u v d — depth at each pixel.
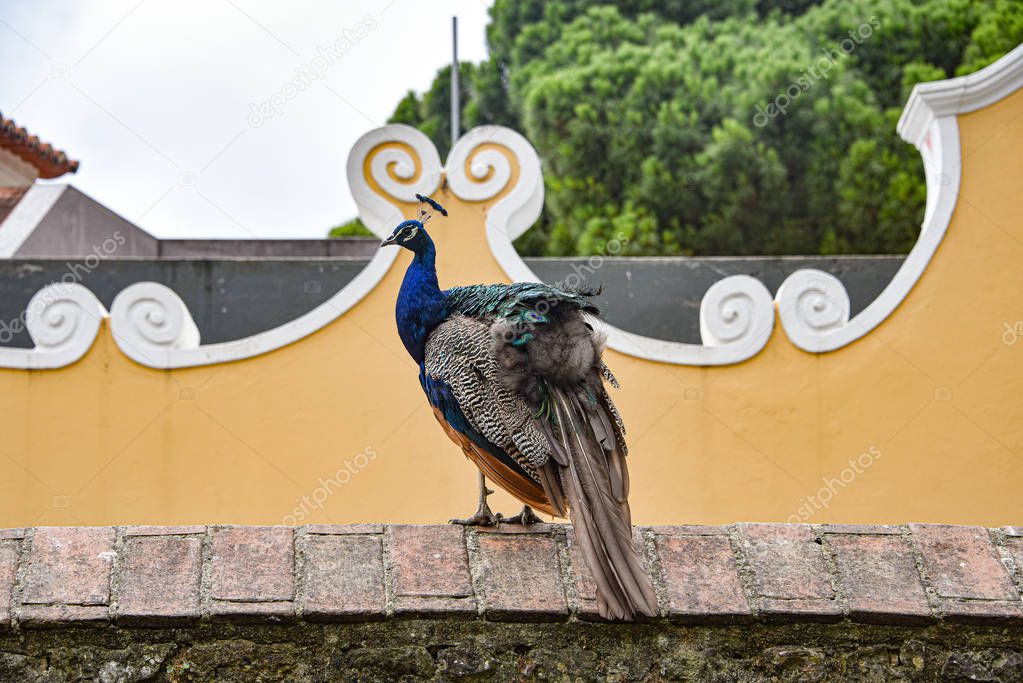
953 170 10.05
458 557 4.12
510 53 23.11
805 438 9.81
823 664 4.00
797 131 20.52
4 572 3.93
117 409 9.87
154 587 3.91
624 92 21.12
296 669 3.88
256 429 9.88
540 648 3.97
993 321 9.91
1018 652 4.02
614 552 4.12
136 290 10.04
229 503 9.74
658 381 9.91
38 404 9.84
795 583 4.08
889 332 9.95
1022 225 9.98
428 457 9.84
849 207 20.25
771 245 20.41
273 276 13.02
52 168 17.55
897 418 9.83
